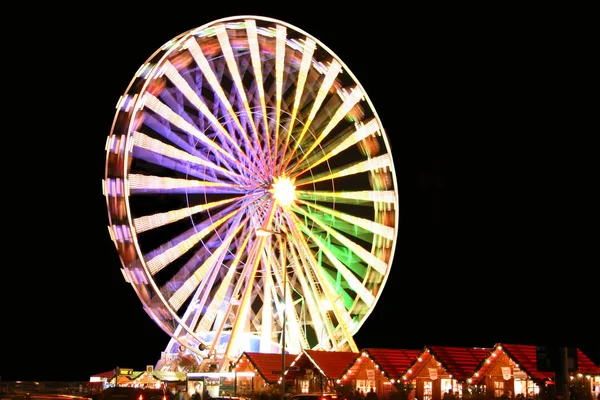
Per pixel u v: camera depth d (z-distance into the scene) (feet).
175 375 167.73
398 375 146.20
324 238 183.52
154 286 154.92
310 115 179.22
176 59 165.07
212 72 170.91
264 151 176.35
